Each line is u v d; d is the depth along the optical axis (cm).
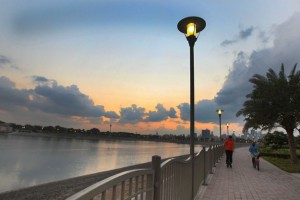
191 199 755
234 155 3183
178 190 578
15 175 2602
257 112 2041
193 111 789
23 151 5984
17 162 3812
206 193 920
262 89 2030
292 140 2100
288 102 1966
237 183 1138
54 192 1220
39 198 1102
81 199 206
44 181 2269
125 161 4106
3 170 2942
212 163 1575
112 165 3528
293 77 1992
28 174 2678
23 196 1130
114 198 277
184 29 822
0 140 10831
